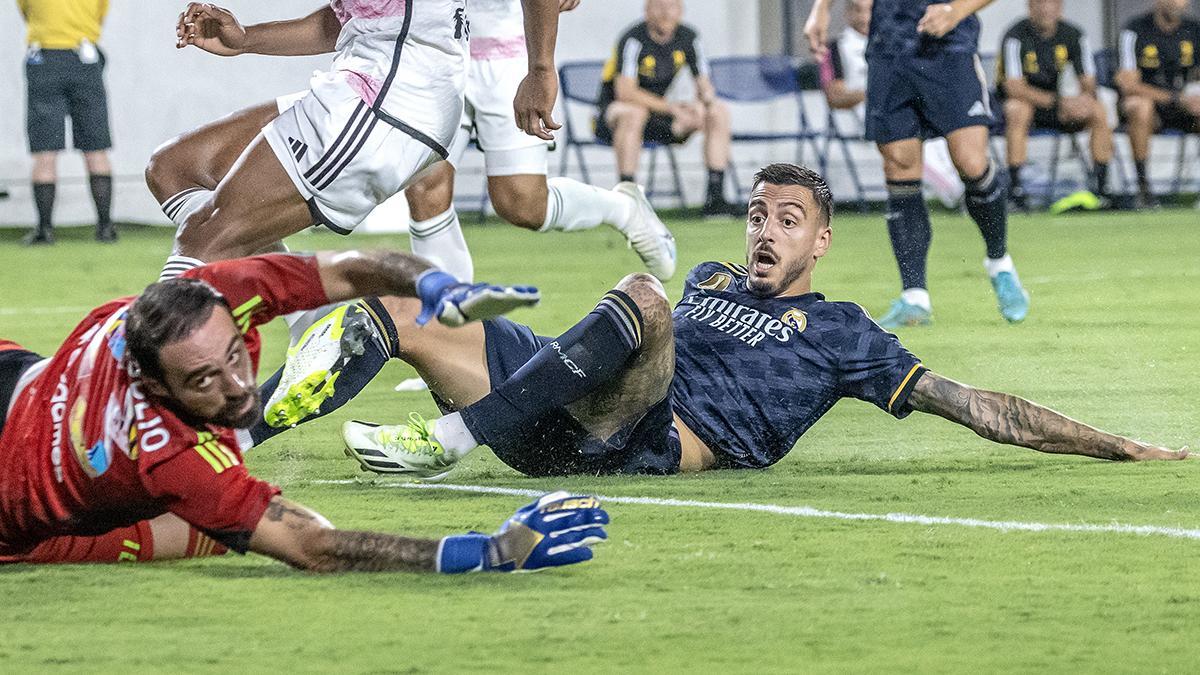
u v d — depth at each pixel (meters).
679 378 8.27
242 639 5.05
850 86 31.22
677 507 7.20
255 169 8.39
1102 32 38.69
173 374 5.38
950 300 17.42
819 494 7.55
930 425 9.92
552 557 5.79
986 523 6.82
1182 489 7.64
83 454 5.73
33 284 20.94
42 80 27.66
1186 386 11.25
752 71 31.59
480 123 11.18
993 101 32.12
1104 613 5.30
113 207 32.50
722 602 5.45
